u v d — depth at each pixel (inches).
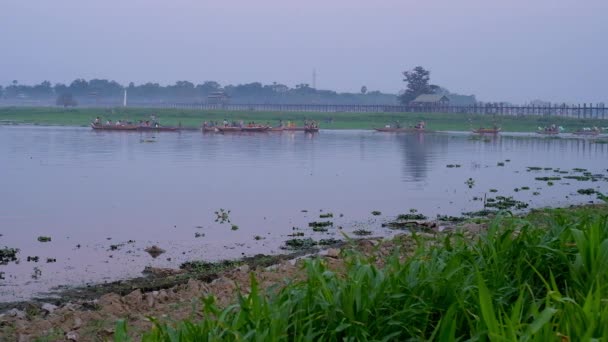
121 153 2075.5
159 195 1108.5
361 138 3459.6
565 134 4431.6
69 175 1403.8
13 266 598.5
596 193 1176.8
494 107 6181.1
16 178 1327.5
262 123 5275.6
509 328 184.5
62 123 4783.5
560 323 199.5
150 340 228.2
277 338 203.9
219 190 1187.9
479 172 1622.8
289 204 1022.4
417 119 5723.4
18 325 394.9
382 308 239.1
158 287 518.3
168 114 5920.3
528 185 1328.7
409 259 286.0
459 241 340.2
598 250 263.7
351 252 346.3
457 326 232.7
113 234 760.3
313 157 2041.1
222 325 217.9
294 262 607.5
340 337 229.5
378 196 1131.9
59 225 813.9
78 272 577.3
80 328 382.3
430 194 1167.0
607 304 202.1
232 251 673.6
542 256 295.0
